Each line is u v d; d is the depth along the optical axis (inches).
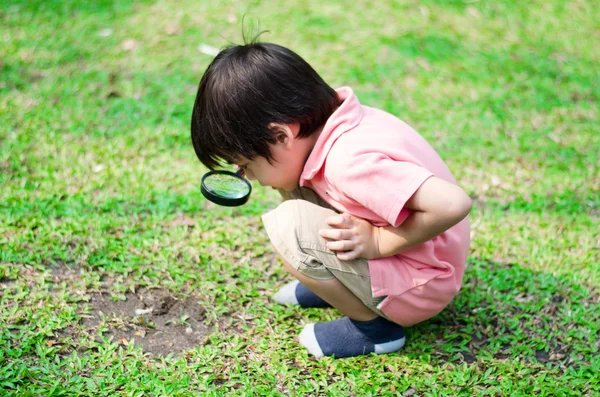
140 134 153.5
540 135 158.4
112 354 98.4
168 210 130.6
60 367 95.6
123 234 123.3
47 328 100.9
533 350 102.6
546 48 198.1
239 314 108.4
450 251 93.0
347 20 210.4
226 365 97.9
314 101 88.0
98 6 211.9
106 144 148.9
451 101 170.9
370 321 98.9
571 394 93.4
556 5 222.4
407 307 94.7
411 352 101.7
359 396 92.4
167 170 142.3
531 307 110.1
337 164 84.7
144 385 92.4
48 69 176.6
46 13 205.0
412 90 175.6
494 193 139.6
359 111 89.3
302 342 101.6
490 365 99.3
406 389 94.4
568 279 116.0
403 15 214.8
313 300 110.0
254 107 85.8
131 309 107.8
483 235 127.0
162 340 102.7
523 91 176.9
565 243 124.6
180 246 121.6
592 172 145.4
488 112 167.3
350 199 86.8
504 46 198.7
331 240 90.7
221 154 90.4
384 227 88.4
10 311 103.5
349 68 183.9
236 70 86.8
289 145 88.1
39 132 151.2
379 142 84.8
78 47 188.2
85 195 131.6
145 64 182.2
